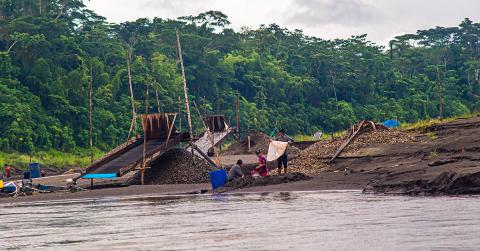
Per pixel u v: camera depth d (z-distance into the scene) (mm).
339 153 64375
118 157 70000
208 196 49062
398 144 63156
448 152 55094
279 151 58062
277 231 26469
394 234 23750
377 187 42594
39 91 181375
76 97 186625
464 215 27391
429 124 72625
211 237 25891
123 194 57094
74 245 25969
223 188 54469
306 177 54594
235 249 22625
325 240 23453
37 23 193375
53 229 32250
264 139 108312
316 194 43875
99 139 185375
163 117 71875
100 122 186875
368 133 67875
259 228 27734
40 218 38594
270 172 65250
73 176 89188
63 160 161125
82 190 63781
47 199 56875
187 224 30797
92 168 67812
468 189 36188
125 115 196875
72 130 178000
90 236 28516
